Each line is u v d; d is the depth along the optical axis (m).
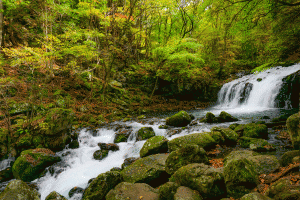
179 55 11.68
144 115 12.34
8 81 8.68
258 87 12.59
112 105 13.87
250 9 5.59
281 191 2.29
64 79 13.40
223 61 19.28
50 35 9.44
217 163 4.30
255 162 3.71
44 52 8.84
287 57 6.67
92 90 13.70
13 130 7.12
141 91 17.59
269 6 5.38
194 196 2.73
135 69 19.44
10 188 3.40
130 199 3.16
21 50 8.62
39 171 5.76
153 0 13.19
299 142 3.57
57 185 5.19
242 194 2.66
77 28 11.46
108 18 11.42
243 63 20.91
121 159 6.30
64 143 7.23
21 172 5.52
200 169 3.12
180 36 16.45
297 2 5.10
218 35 15.82
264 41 6.84
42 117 7.71
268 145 4.63
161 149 5.69
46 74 11.59
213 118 8.47
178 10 15.32
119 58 18.95
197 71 15.40
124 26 13.57
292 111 9.25
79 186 4.93
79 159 6.48
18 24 12.76
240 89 14.37
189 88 17.62
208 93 17.92
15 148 6.66
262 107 11.87
